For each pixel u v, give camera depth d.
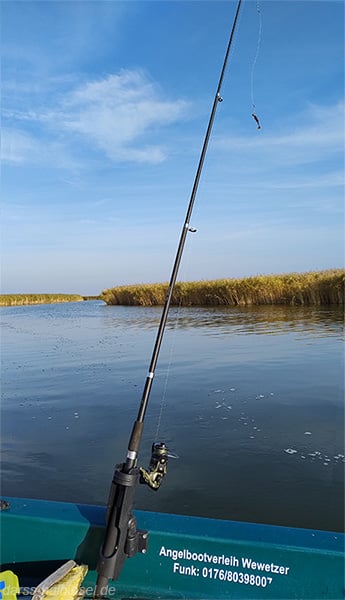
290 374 7.99
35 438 5.56
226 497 3.91
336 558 2.21
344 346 10.20
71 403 7.04
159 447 2.42
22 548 2.51
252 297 23.34
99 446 5.25
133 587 2.41
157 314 22.50
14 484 4.35
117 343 13.21
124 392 7.52
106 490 4.20
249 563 2.30
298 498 3.85
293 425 5.52
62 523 2.47
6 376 9.23
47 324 21.22
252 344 11.29
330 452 4.70
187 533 2.38
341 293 20.45
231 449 4.89
